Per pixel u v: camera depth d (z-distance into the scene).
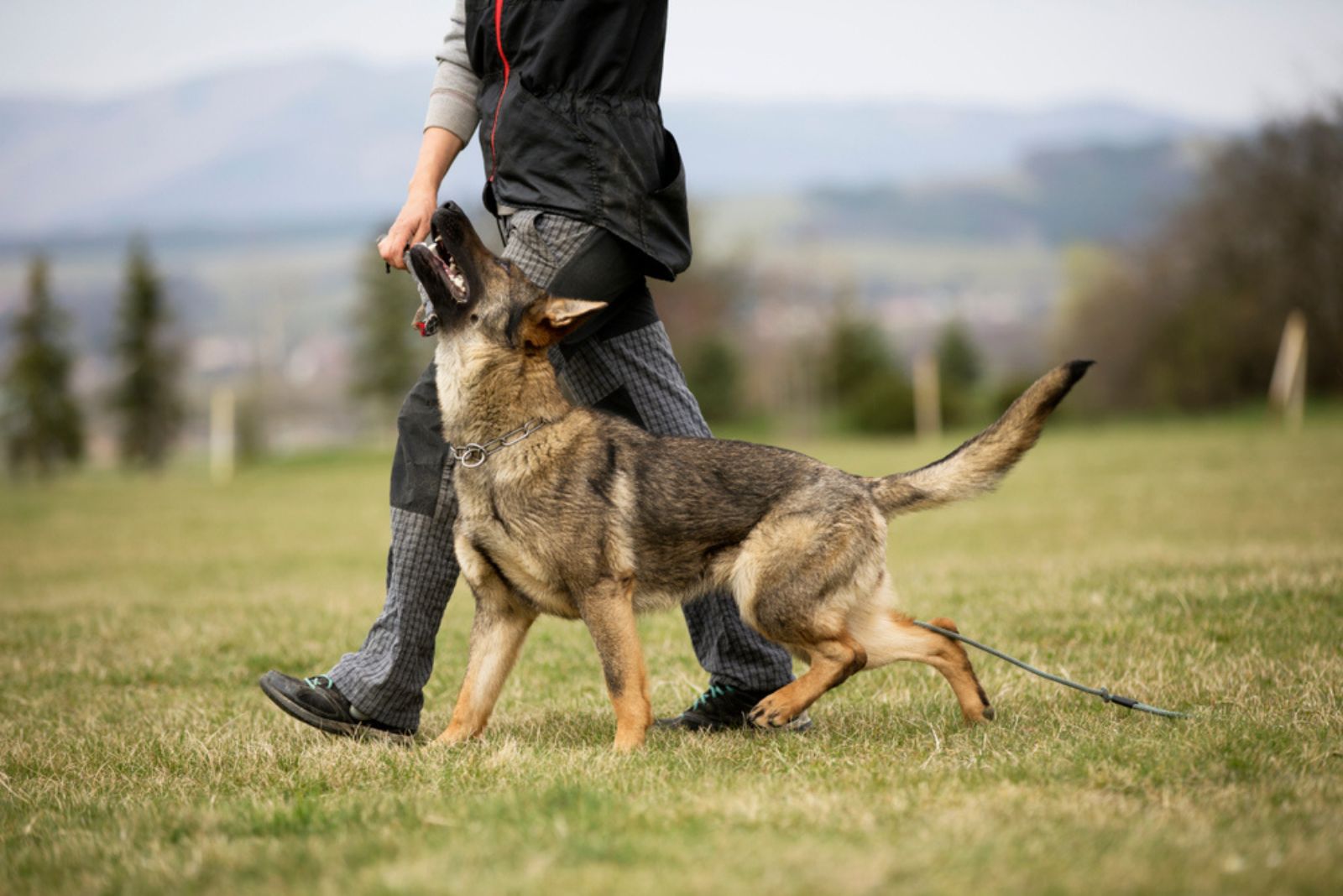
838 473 5.76
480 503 5.49
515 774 4.78
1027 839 3.59
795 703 5.58
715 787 4.45
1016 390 64.75
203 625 9.95
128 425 64.00
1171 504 17.22
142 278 64.25
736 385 78.38
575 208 5.49
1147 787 4.26
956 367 88.19
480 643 5.79
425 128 6.00
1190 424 48.34
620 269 5.66
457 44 5.99
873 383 67.00
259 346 121.69
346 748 5.48
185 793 4.79
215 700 7.26
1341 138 55.38
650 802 4.20
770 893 3.17
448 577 5.87
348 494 31.38
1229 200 61.50
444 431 5.67
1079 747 4.90
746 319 86.69
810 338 86.25
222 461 47.88
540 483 5.42
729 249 85.00
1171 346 64.88
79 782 5.18
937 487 5.74
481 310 5.45
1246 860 3.36
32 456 59.09
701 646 6.12
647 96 5.71
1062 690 6.42
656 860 3.49
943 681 6.93
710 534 5.61
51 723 6.64
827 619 5.62
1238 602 8.44
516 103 5.54
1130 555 11.77
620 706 5.44
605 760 5.03
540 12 5.46
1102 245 78.88
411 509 5.78
